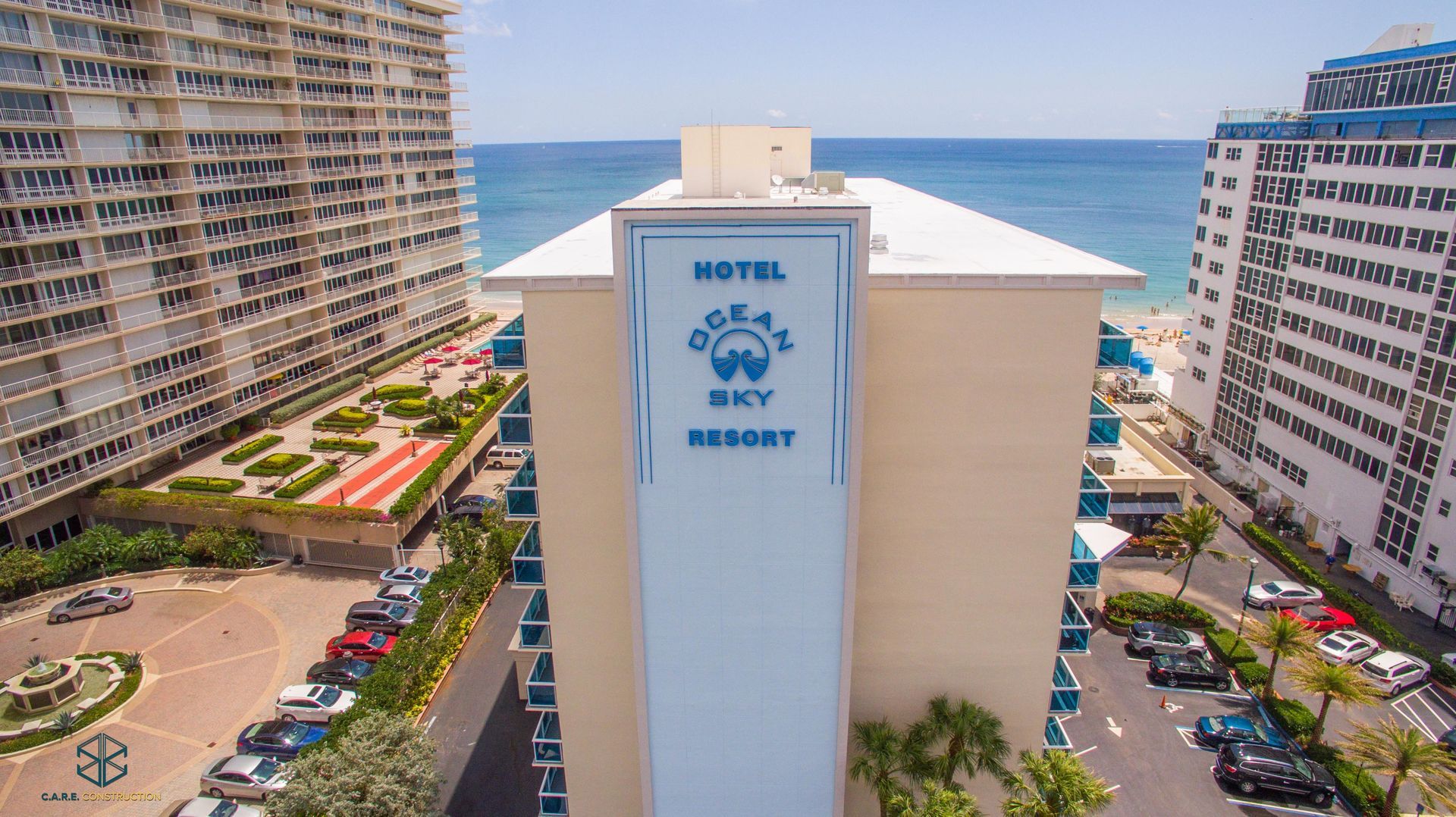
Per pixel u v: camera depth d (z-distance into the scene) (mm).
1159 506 54438
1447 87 44344
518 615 47906
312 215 74125
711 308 21656
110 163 55031
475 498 59844
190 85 61688
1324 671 35719
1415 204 45125
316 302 75188
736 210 20688
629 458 22984
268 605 48594
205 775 34062
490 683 41812
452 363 89688
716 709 25672
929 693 27609
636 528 23703
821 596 24281
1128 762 36375
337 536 52406
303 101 72188
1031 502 25109
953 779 28422
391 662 39562
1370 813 33094
